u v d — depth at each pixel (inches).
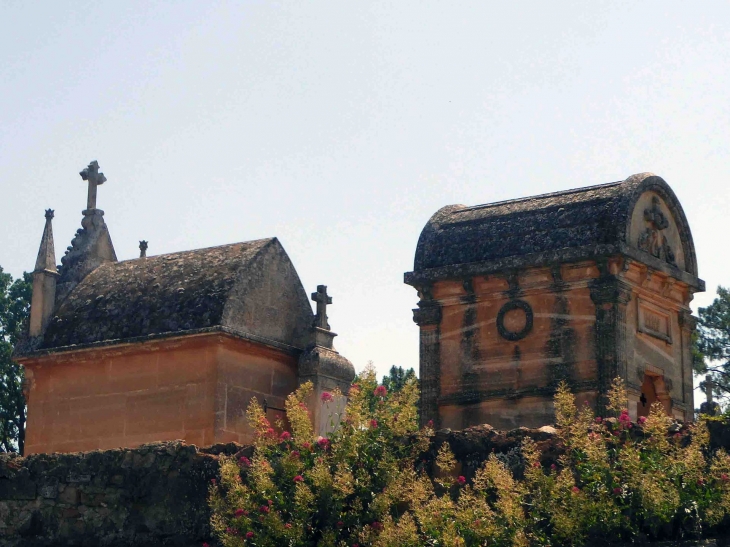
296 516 1154.0
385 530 1090.7
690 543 1003.3
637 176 1860.2
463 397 1860.2
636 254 1796.3
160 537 1278.3
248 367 1652.3
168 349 1635.1
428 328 1913.1
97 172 1859.0
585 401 1760.6
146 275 1747.0
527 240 1843.0
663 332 1900.8
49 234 1797.5
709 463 1044.5
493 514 1068.5
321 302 1761.8
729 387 3191.4
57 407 1702.8
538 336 1820.9
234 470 1206.3
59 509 1336.1
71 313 1740.9
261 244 1722.4
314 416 1697.8
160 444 1317.7
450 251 1907.0
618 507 1035.9
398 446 1186.0
